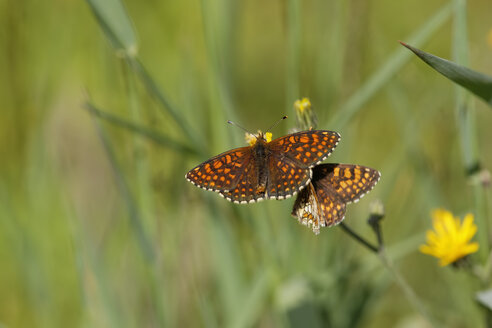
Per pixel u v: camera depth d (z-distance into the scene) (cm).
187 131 82
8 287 86
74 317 85
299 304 83
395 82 85
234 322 83
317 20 87
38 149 86
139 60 81
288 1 83
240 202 79
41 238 85
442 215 81
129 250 85
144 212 83
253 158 79
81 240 83
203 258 86
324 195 79
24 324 86
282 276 84
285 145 79
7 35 87
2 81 87
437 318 85
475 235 82
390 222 86
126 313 84
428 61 77
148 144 85
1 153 87
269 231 83
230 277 84
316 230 79
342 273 84
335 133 79
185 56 86
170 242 84
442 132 87
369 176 79
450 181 87
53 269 85
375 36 87
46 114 87
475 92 77
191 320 85
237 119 84
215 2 85
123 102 87
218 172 80
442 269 85
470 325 84
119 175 82
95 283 83
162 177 84
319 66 86
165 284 84
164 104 81
